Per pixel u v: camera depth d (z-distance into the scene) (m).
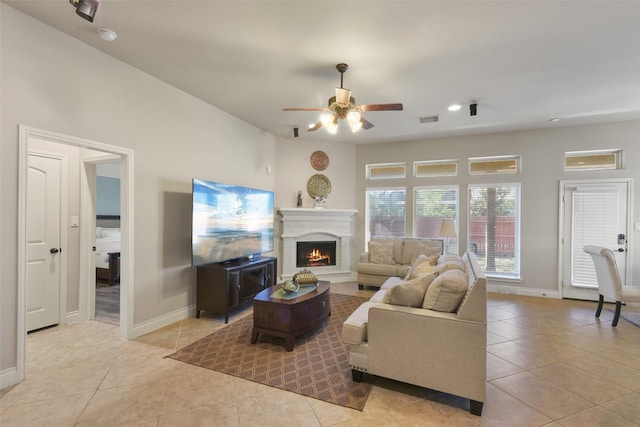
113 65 2.90
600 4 2.06
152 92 3.30
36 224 3.30
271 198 5.03
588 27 2.32
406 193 5.88
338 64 2.95
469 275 2.51
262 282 4.39
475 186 5.39
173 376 2.41
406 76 3.19
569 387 2.30
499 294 5.07
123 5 2.14
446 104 3.95
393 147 5.97
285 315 2.88
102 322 3.58
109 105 2.87
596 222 4.67
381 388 2.26
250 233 4.48
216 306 3.66
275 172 5.69
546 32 2.40
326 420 1.90
